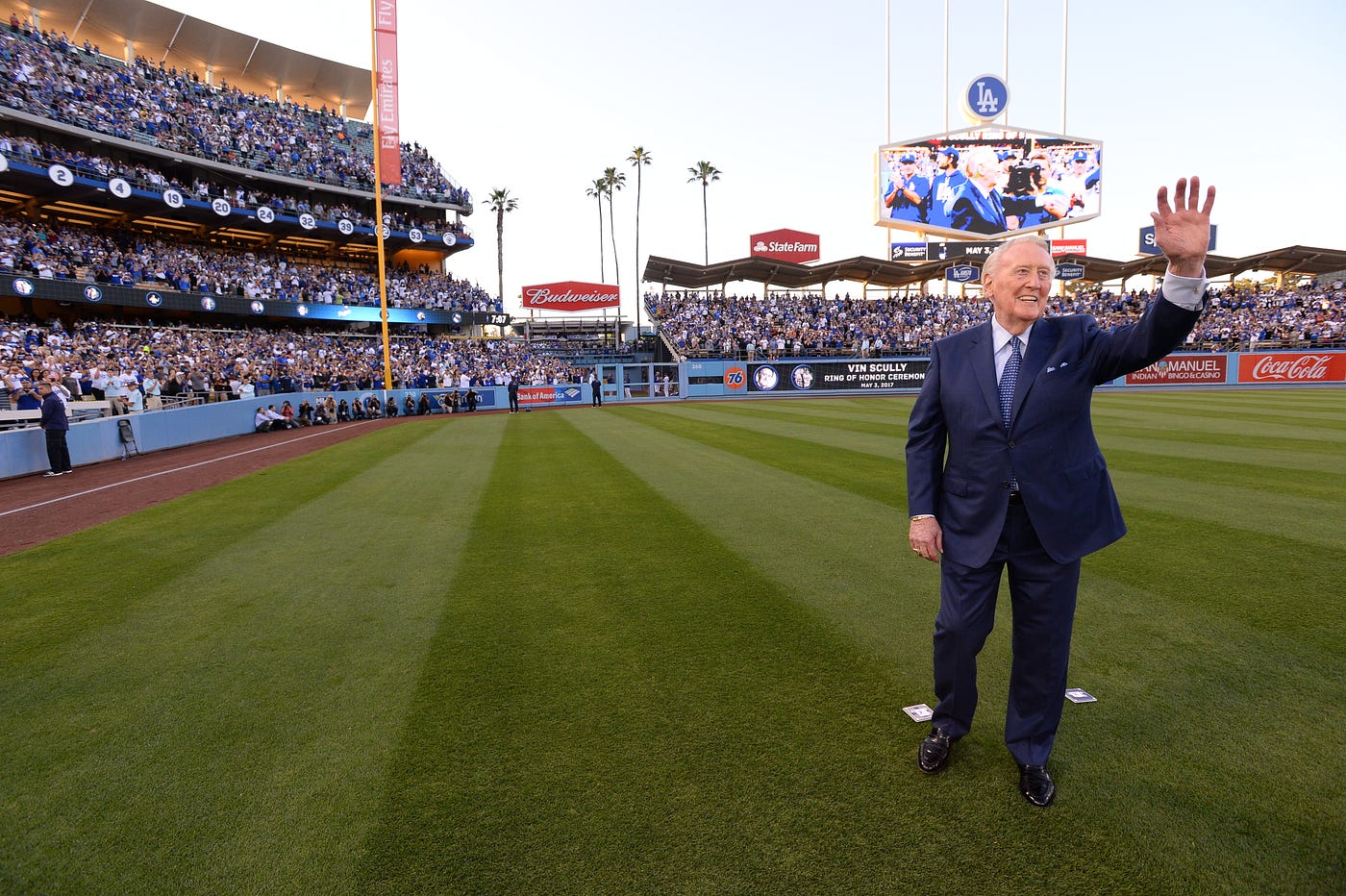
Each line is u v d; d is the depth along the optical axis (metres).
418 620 4.10
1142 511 6.16
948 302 41.88
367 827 2.22
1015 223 36.47
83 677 3.39
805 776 2.44
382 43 26.58
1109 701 2.92
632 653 3.54
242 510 7.66
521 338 45.47
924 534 2.40
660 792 2.36
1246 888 1.86
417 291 39.28
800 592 4.40
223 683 3.31
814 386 33.88
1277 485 7.27
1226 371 29.88
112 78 32.06
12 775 2.56
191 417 17.12
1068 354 2.21
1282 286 41.31
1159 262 38.78
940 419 2.48
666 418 19.47
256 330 32.81
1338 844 2.02
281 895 1.93
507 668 3.40
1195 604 3.98
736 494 7.68
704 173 66.56
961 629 2.35
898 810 2.24
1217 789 2.30
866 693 3.05
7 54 27.92
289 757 2.64
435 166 43.06
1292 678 3.07
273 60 41.56
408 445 14.40
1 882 2.01
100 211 30.41
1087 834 2.10
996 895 1.87
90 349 22.83
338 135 42.00
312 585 4.82
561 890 1.92
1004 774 2.43
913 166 36.00
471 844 2.13
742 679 3.21
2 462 11.06
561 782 2.44
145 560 5.60
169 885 1.98
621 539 5.85
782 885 1.92
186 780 2.51
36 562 5.58
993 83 36.19
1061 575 2.25
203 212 31.39
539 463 10.80
